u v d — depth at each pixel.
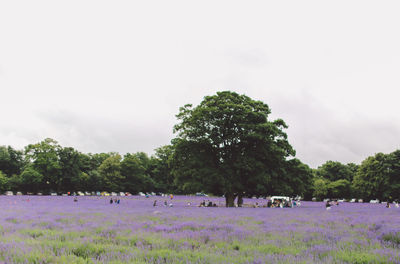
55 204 41.72
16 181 97.56
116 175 116.50
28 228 13.64
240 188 45.41
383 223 17.48
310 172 51.72
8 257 7.02
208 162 45.97
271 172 46.47
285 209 36.72
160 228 14.03
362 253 8.12
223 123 45.34
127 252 7.90
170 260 7.00
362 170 97.56
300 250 8.63
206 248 8.91
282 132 48.69
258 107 48.06
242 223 17.36
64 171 103.75
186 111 49.16
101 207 35.31
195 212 27.55
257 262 6.93
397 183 90.19
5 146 116.56
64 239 10.53
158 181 137.75
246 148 47.16
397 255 7.73
